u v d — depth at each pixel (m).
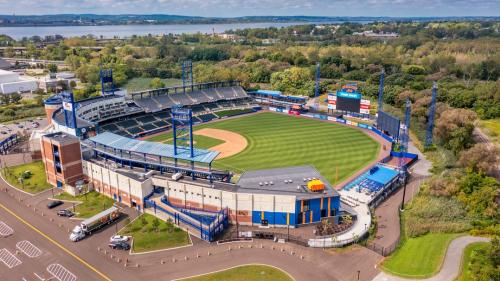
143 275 79.25
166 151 113.56
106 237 92.94
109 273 79.88
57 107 169.88
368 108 196.50
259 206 97.56
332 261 83.75
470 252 85.19
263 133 183.62
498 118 198.75
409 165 142.38
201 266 82.12
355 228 95.69
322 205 98.19
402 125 187.00
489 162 122.56
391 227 98.25
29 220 100.56
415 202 110.44
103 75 197.38
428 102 194.00
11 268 81.50
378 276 78.56
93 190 118.31
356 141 170.38
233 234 94.81
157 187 109.44
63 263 83.12
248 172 112.75
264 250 87.81
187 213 100.19
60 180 118.38
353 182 122.88
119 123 184.25
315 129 190.50
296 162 143.75
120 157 115.56
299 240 91.19
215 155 110.69
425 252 85.75
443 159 142.88
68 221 100.12
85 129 144.38
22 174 127.62
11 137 163.62
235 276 78.62
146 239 91.94
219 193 99.38
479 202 102.56
